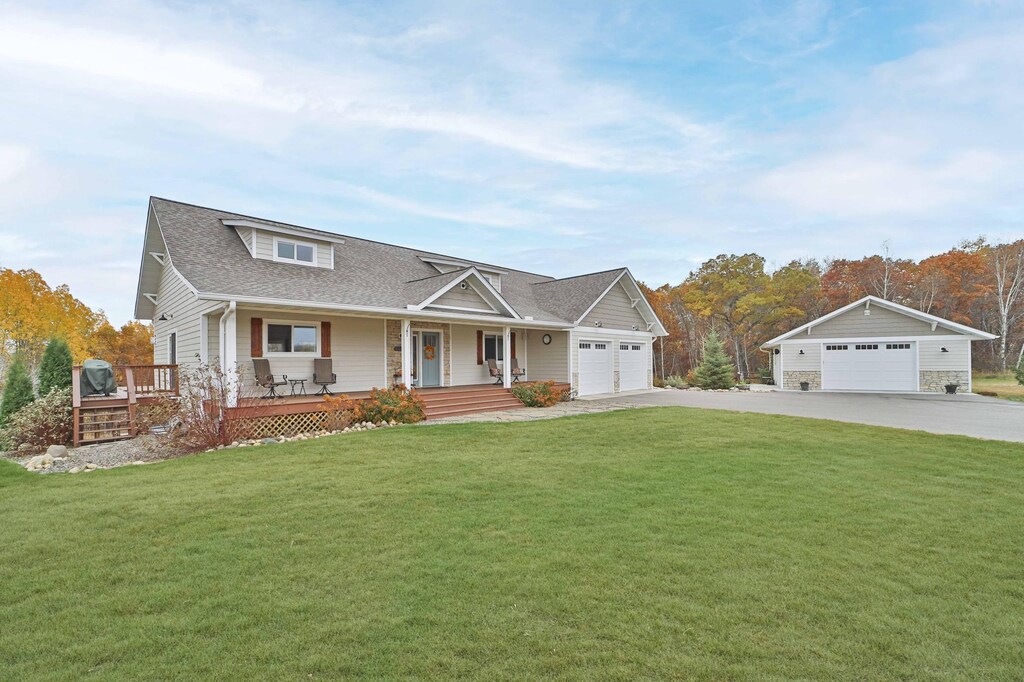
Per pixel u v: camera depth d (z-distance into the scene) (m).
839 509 5.41
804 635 2.97
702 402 17.70
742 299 38.84
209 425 9.61
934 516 5.18
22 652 2.90
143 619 3.24
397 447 9.02
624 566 3.94
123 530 4.89
